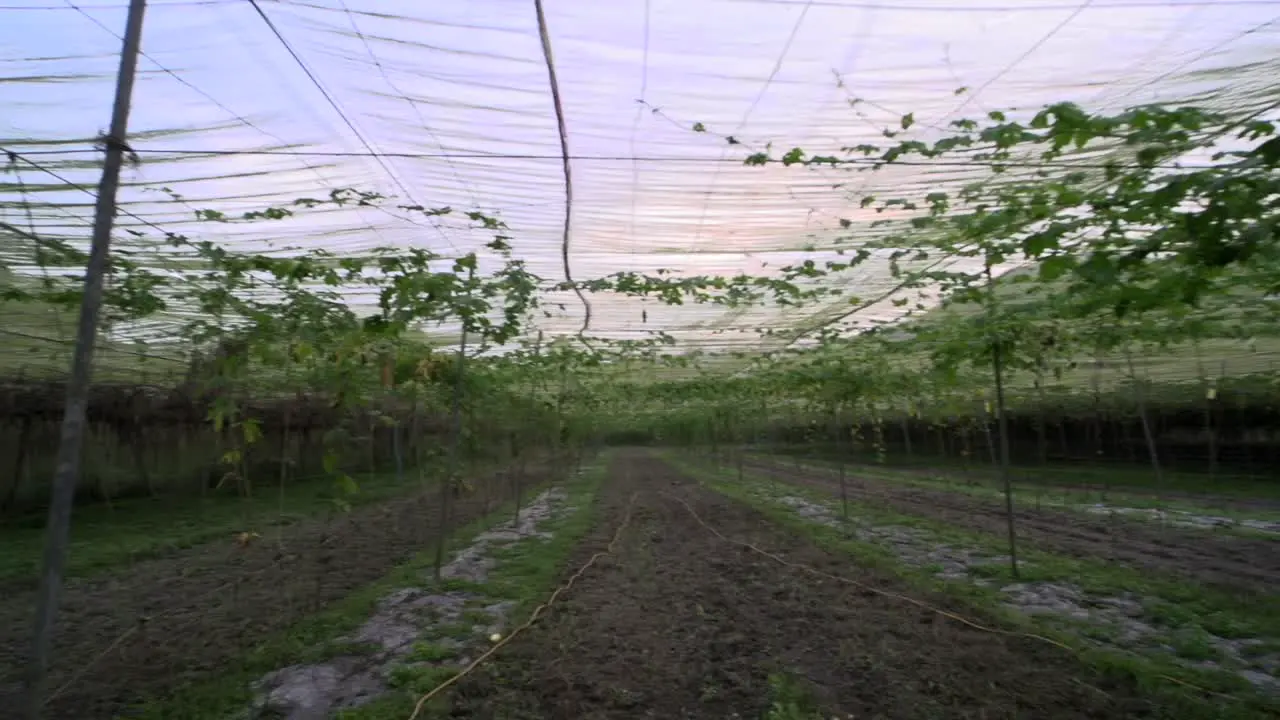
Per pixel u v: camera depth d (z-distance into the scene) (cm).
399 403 1159
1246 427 1722
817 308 962
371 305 862
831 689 461
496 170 523
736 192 560
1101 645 536
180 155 486
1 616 649
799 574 803
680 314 1008
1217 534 1005
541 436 1755
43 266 580
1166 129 355
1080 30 351
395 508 1412
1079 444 2306
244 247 666
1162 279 432
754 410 2025
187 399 1147
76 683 480
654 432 4634
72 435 320
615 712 431
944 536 1006
